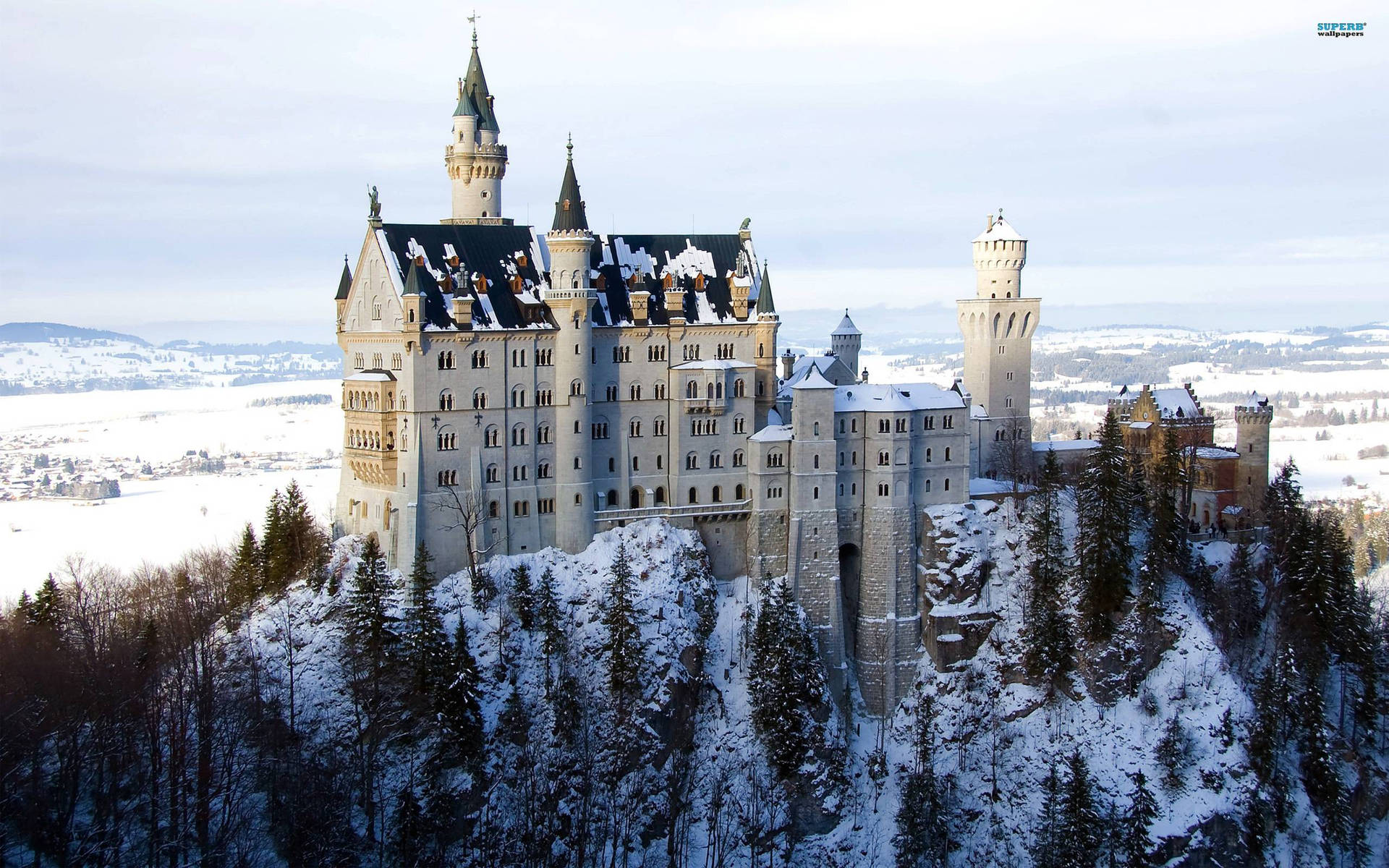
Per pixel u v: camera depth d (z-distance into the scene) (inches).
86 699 5044.3
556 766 5595.5
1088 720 6235.2
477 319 6220.5
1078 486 6756.9
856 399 6702.8
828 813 5900.6
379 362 6353.3
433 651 5580.7
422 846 5216.5
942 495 6835.6
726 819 5733.3
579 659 5930.1
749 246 7145.7
